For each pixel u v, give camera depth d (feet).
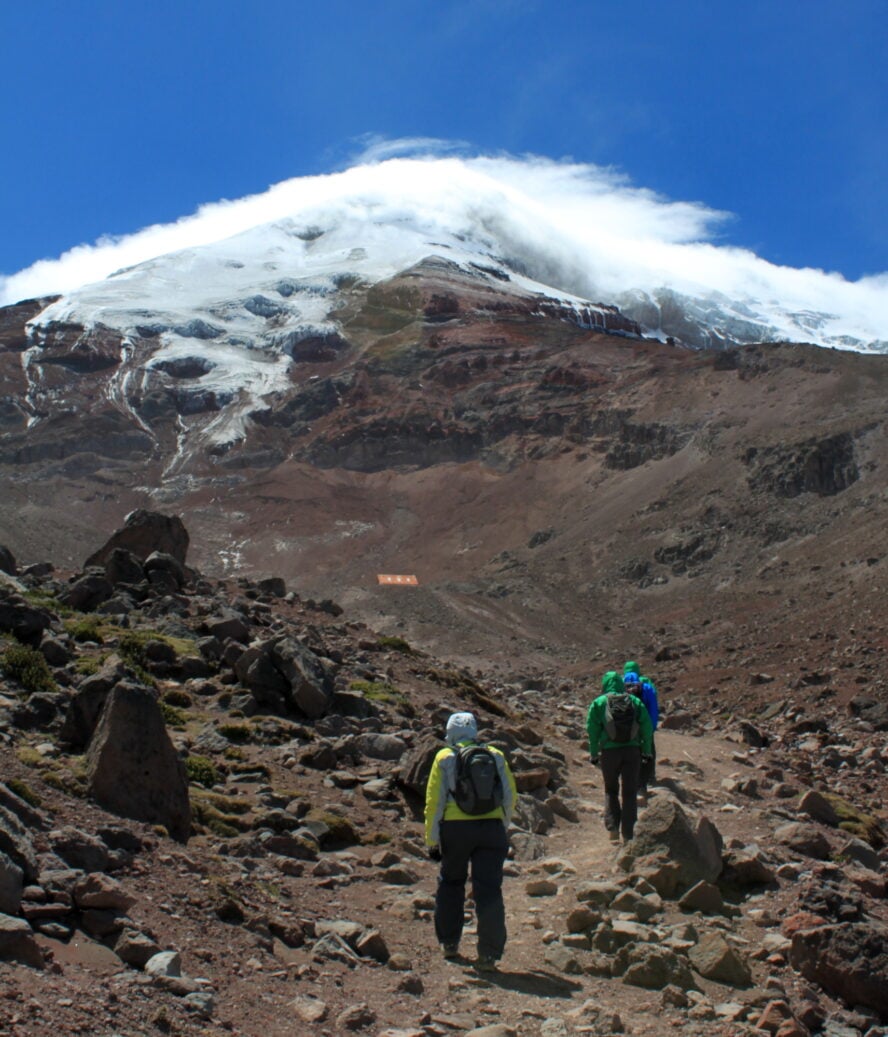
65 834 22.84
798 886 32.60
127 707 27.73
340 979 21.50
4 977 16.75
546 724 66.23
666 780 47.06
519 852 35.14
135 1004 17.48
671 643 219.82
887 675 103.04
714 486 411.95
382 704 49.42
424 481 636.48
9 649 38.68
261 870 27.09
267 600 72.84
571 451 606.96
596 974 24.68
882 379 488.85
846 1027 23.11
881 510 329.52
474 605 330.34
